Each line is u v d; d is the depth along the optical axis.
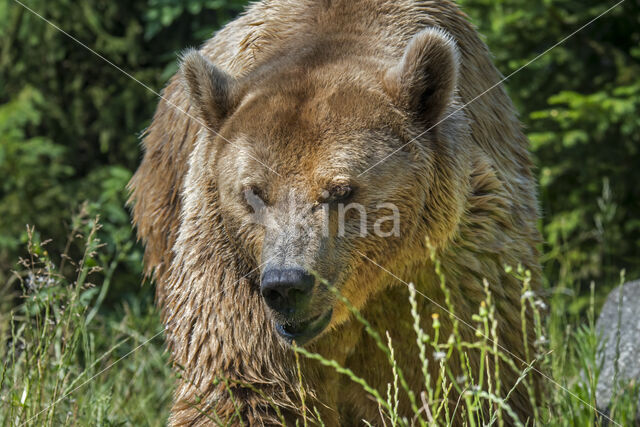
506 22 15.23
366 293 7.37
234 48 8.92
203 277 7.65
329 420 7.89
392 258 7.27
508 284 7.77
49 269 8.53
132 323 11.90
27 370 8.02
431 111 7.27
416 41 7.15
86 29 17.59
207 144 7.60
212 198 7.53
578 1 15.84
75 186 16.91
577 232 15.98
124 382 10.58
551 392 8.55
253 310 7.47
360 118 6.98
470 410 5.60
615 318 10.07
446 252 7.50
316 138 6.87
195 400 7.53
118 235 11.04
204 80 7.50
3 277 16.05
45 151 16.75
